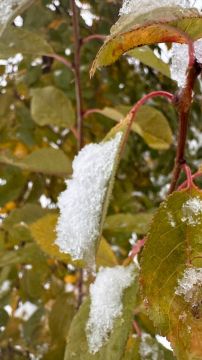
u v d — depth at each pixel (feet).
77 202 1.18
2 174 2.35
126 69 2.45
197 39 1.06
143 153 2.61
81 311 1.36
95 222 1.15
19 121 2.50
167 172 2.56
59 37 2.31
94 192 1.17
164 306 1.04
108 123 2.46
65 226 1.18
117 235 2.29
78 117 2.11
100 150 1.22
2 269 2.31
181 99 1.17
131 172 2.59
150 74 2.37
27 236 2.12
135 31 1.02
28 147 2.61
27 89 2.44
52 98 2.15
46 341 2.25
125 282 1.34
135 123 1.90
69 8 2.25
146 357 1.45
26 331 2.26
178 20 0.99
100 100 2.49
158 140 1.95
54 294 2.39
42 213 2.13
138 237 2.40
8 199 2.36
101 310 1.31
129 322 1.26
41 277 2.28
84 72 2.42
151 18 0.97
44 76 2.45
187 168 1.23
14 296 2.38
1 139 2.55
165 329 1.03
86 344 1.30
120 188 2.50
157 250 1.05
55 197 2.53
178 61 1.17
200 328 1.02
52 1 2.18
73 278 2.42
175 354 1.02
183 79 1.17
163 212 1.06
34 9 2.14
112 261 1.63
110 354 1.25
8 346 2.35
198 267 1.04
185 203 1.07
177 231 1.06
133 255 1.41
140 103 1.23
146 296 1.04
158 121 1.91
